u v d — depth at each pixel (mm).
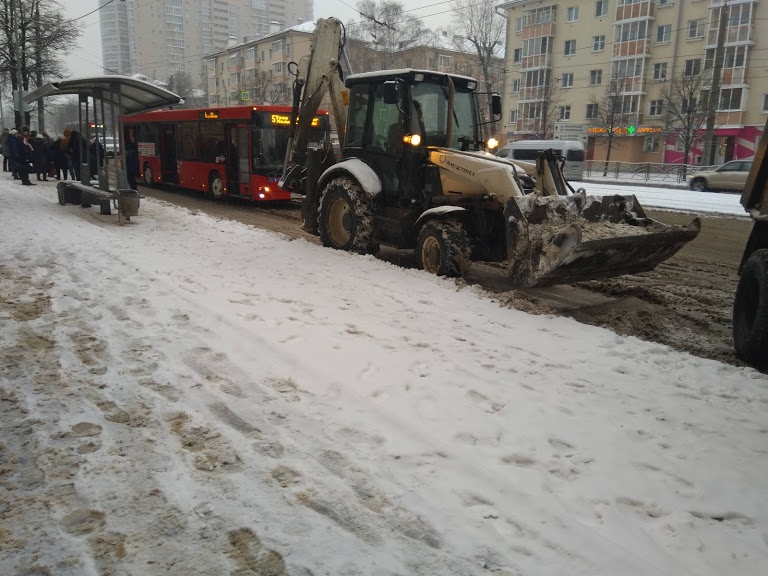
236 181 16625
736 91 41125
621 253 6617
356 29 55281
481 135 9383
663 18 45031
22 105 28891
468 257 7789
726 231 13836
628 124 46594
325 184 10211
